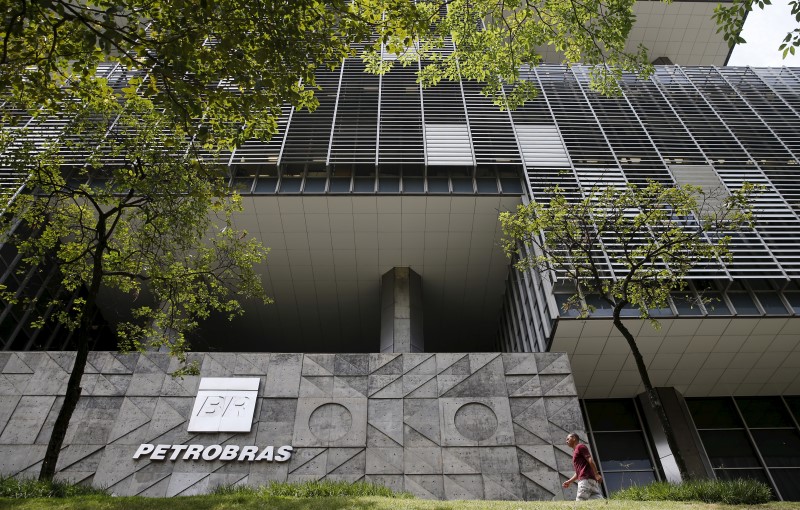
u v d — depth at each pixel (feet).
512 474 51.24
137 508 27.96
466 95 80.48
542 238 62.69
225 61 29.73
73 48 31.24
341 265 76.02
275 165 69.92
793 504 29.60
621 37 39.96
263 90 33.96
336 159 70.08
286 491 40.70
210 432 53.16
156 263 44.19
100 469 50.47
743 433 68.69
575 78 84.84
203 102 33.35
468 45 44.29
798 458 66.28
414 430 53.93
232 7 28.89
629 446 67.41
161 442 52.42
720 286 59.77
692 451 63.31
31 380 56.13
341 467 51.52
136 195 40.88
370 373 57.82
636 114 78.13
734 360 64.13
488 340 92.58
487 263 76.59
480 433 53.78
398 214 69.92
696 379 67.56
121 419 53.62
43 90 34.19
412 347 69.67
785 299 58.75
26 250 42.73
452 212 69.92
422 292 81.25
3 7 26.81
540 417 54.90
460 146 72.54
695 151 72.54
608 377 66.33
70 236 69.05
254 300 80.38
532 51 43.73
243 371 57.57
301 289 79.41
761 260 60.13
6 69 31.63
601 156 71.61
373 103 78.28
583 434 53.67
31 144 41.01
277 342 89.66
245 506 29.25
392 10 35.29
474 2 43.47
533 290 66.59
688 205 44.16
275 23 29.45
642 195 45.01
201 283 46.68
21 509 27.27
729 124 77.61
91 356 57.82
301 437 53.26
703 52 116.57
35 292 68.74
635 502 30.99
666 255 43.83
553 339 59.52
